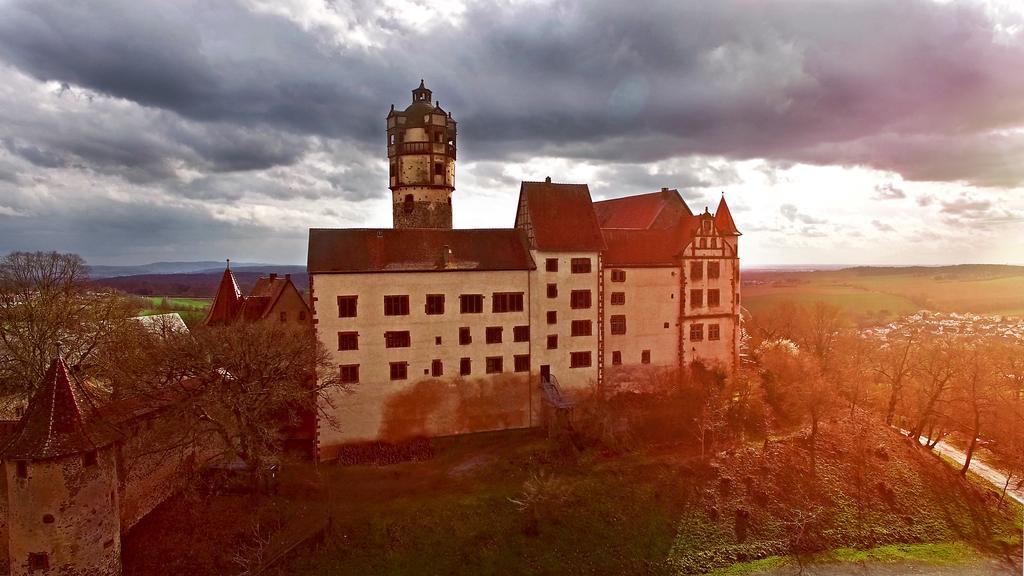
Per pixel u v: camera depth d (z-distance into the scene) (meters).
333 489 41.59
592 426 48.94
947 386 60.28
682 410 53.47
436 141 59.03
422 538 36.53
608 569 36.78
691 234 58.28
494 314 50.81
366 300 47.38
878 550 41.50
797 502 44.47
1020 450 57.09
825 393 55.41
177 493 38.59
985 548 42.94
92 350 45.38
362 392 47.50
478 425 50.69
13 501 28.38
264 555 33.44
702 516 41.91
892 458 51.47
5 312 42.69
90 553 29.36
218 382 37.75
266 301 56.84
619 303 56.09
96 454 29.77
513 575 35.25
